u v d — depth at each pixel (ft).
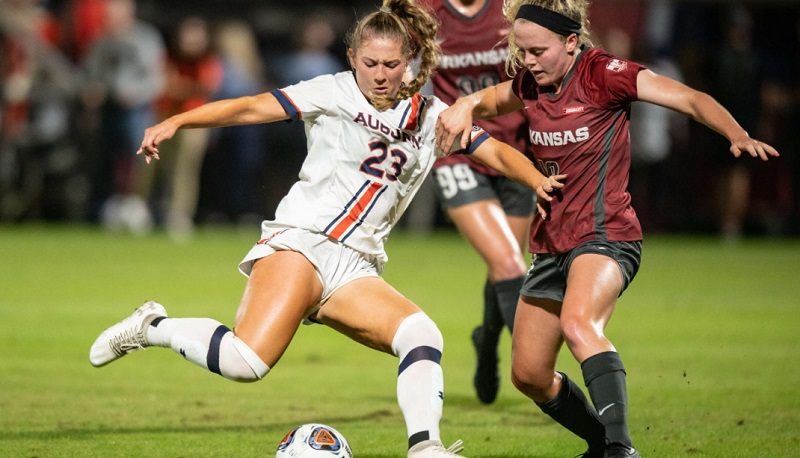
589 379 55.57
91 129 220.23
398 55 57.88
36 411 74.38
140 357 98.17
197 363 58.80
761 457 63.67
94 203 231.71
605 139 59.88
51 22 219.41
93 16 223.10
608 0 232.32
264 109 59.47
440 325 118.21
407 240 233.55
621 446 54.49
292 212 60.49
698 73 220.23
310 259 59.21
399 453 65.10
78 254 181.98
